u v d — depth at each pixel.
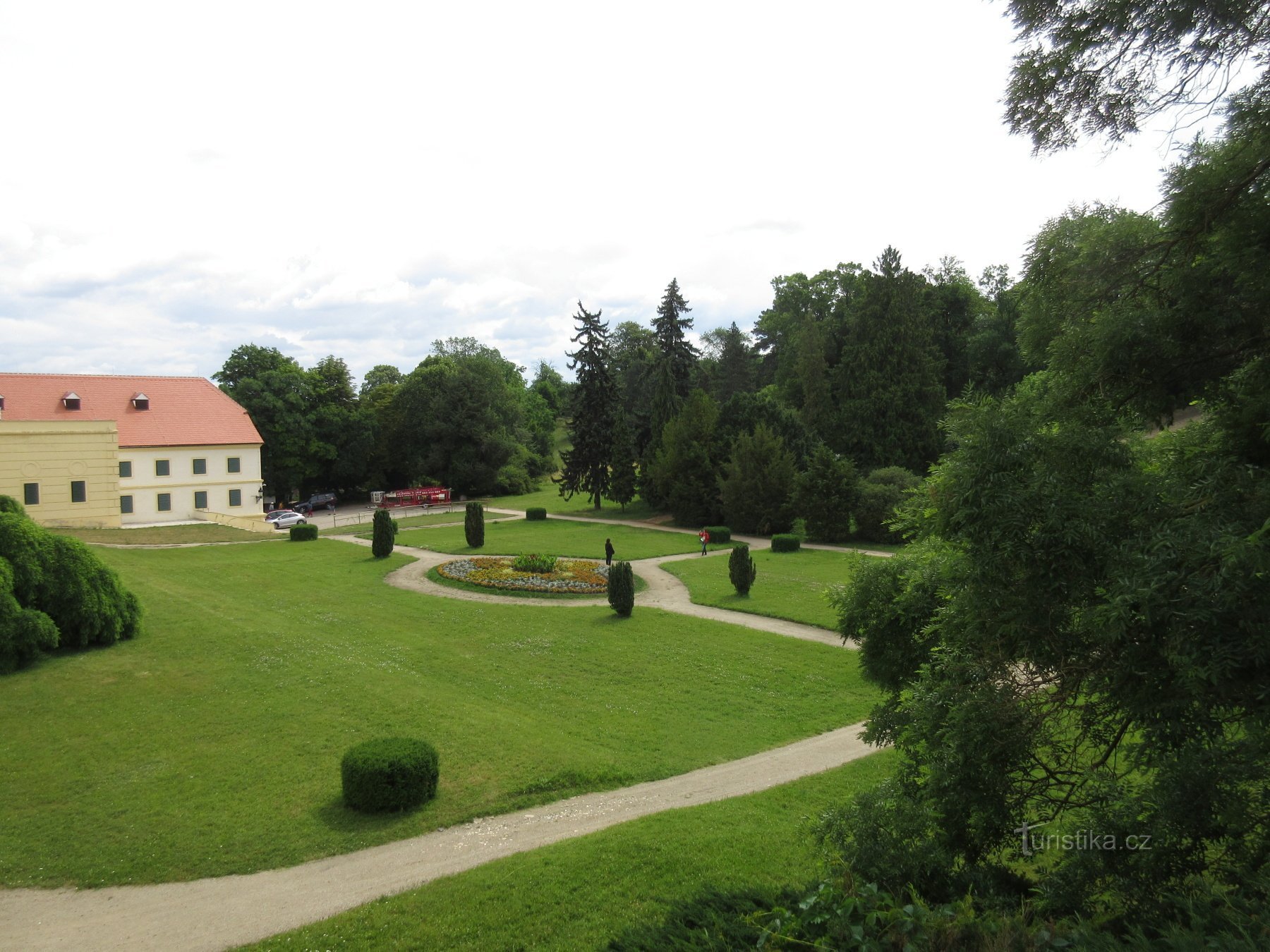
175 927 9.69
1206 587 5.47
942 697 7.66
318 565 35.94
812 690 19.45
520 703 18.36
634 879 9.94
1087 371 7.37
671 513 57.81
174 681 18.88
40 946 9.35
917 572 10.18
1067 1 7.25
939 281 74.25
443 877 10.48
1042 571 6.49
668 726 17.09
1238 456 6.71
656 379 69.12
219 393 57.81
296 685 18.61
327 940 8.90
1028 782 7.58
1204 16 6.48
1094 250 7.80
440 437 74.38
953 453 7.38
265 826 12.26
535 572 33.75
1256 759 5.80
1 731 15.80
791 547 40.19
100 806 12.87
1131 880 5.87
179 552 38.38
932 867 6.93
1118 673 6.34
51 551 20.91
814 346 63.53
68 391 51.09
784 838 11.20
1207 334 6.93
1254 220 6.42
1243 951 4.38
